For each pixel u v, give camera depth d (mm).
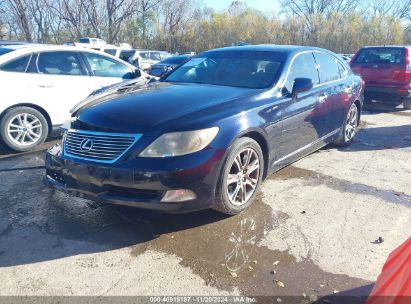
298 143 4715
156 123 3348
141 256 3188
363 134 7352
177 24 46469
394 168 5395
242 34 44562
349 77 6121
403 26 51344
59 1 40281
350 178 4949
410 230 3650
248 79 4520
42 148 6246
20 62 5988
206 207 3461
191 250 3268
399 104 10383
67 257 3172
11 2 37250
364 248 3334
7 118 5844
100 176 3328
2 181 4762
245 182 3855
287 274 2973
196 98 3869
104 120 3479
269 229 3607
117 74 7117
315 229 3629
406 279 2098
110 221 3746
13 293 2752
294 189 4539
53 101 6262
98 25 43062
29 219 3791
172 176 3213
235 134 3557
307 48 5195
